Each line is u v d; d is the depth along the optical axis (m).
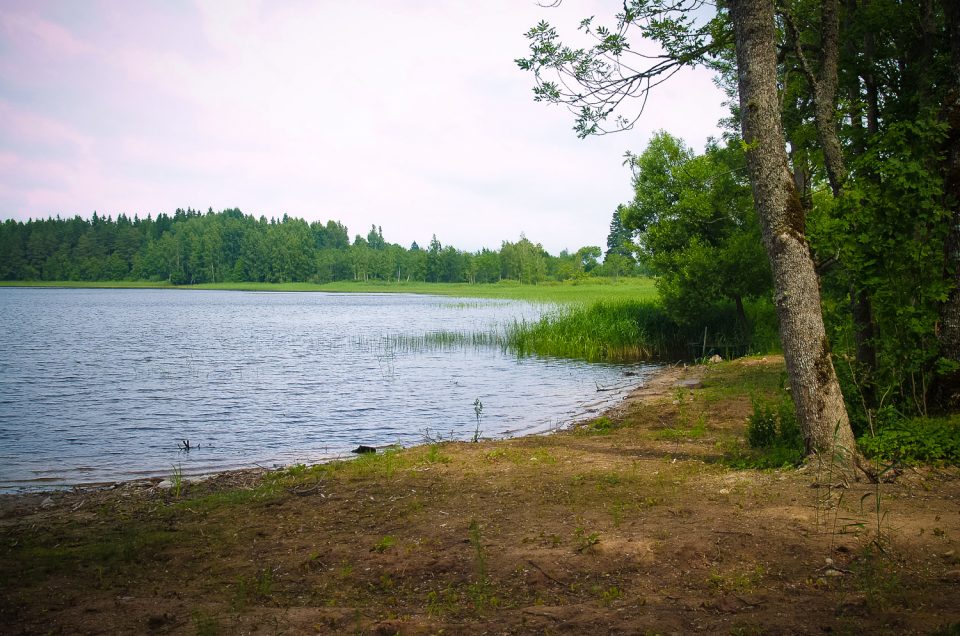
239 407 17.36
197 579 5.46
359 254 182.75
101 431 14.51
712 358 24.09
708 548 5.33
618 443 10.92
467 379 22.06
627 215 31.06
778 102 7.74
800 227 7.62
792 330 7.54
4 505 9.00
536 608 4.46
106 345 34.50
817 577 4.73
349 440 13.53
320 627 4.33
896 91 12.80
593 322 31.75
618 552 5.35
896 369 8.49
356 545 6.11
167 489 9.57
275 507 7.73
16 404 17.91
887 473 7.03
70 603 4.93
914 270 8.43
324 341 36.38
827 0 9.51
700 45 9.77
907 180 8.23
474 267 164.12
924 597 4.28
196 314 64.62
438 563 5.45
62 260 188.38
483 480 8.39
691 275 27.86
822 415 7.41
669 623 4.11
